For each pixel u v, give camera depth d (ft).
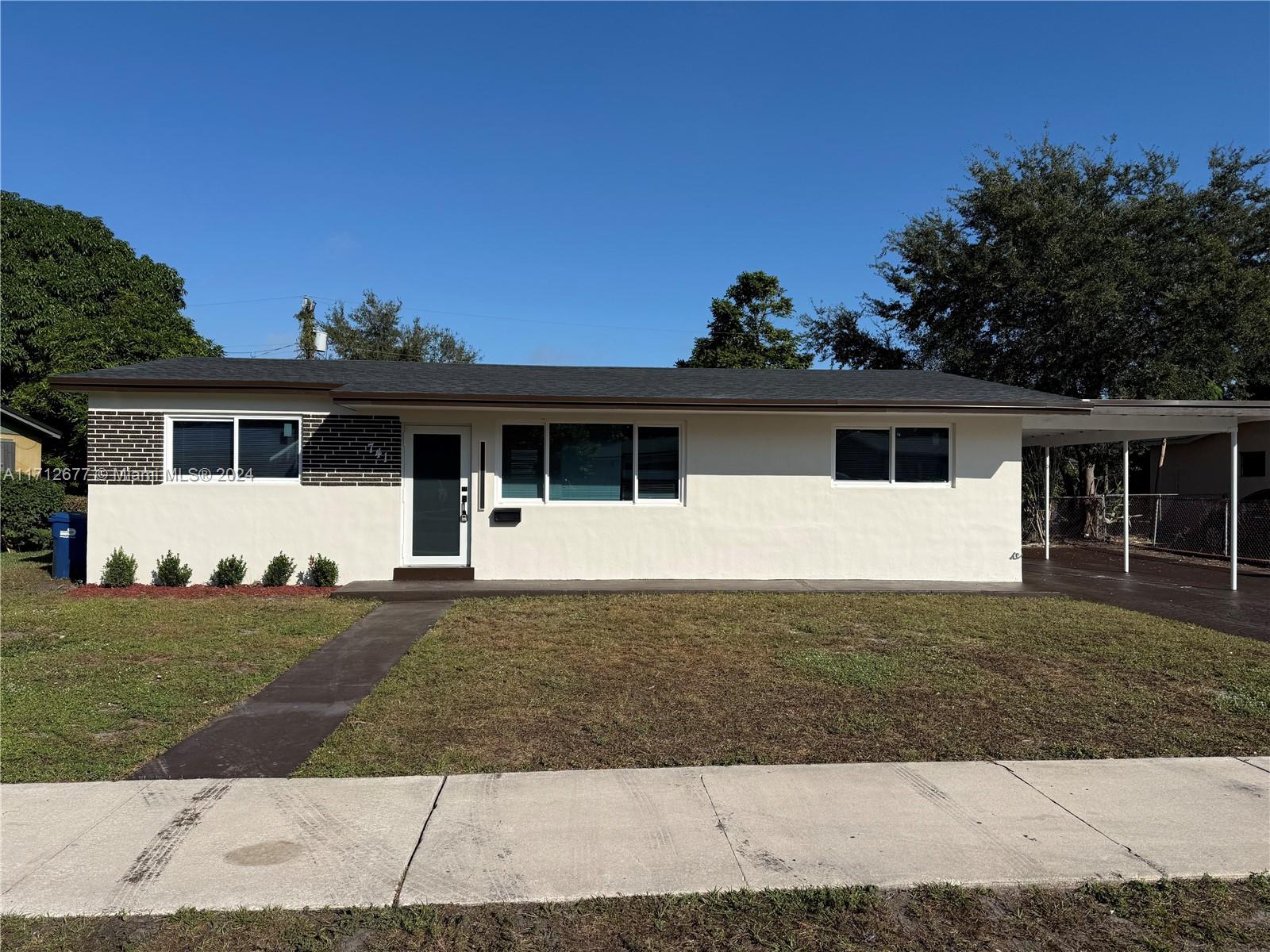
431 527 38.45
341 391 33.94
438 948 9.72
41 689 20.03
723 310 114.42
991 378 73.87
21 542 53.52
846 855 12.01
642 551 38.96
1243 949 9.84
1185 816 13.44
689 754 16.17
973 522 39.88
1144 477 86.07
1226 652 24.95
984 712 18.93
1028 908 10.68
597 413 38.19
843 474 40.01
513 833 12.61
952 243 78.74
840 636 26.84
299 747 16.46
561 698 19.70
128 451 36.45
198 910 10.36
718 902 10.72
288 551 37.06
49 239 91.71
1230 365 68.39
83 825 12.78
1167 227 70.54
